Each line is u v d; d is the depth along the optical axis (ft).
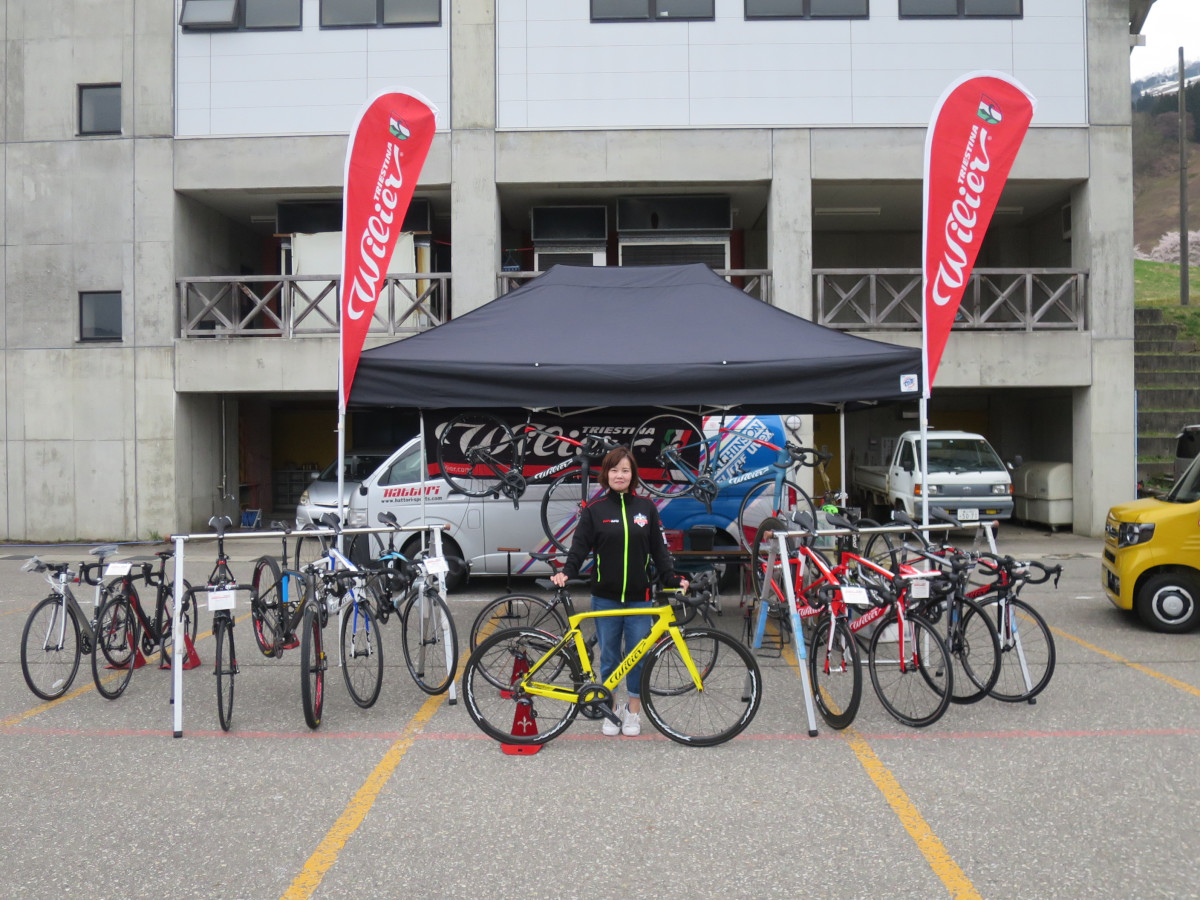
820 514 26.71
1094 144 50.37
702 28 50.65
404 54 51.16
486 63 50.72
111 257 51.70
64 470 51.60
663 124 50.67
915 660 18.65
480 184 50.57
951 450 51.52
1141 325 78.95
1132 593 27.30
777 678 22.41
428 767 16.42
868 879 12.07
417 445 35.58
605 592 17.57
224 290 51.55
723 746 17.44
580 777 15.84
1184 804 14.42
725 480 33.04
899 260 65.92
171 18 51.88
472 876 12.25
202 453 54.70
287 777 15.93
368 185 25.18
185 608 22.22
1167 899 11.50
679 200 54.08
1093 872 12.20
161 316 51.39
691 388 23.56
